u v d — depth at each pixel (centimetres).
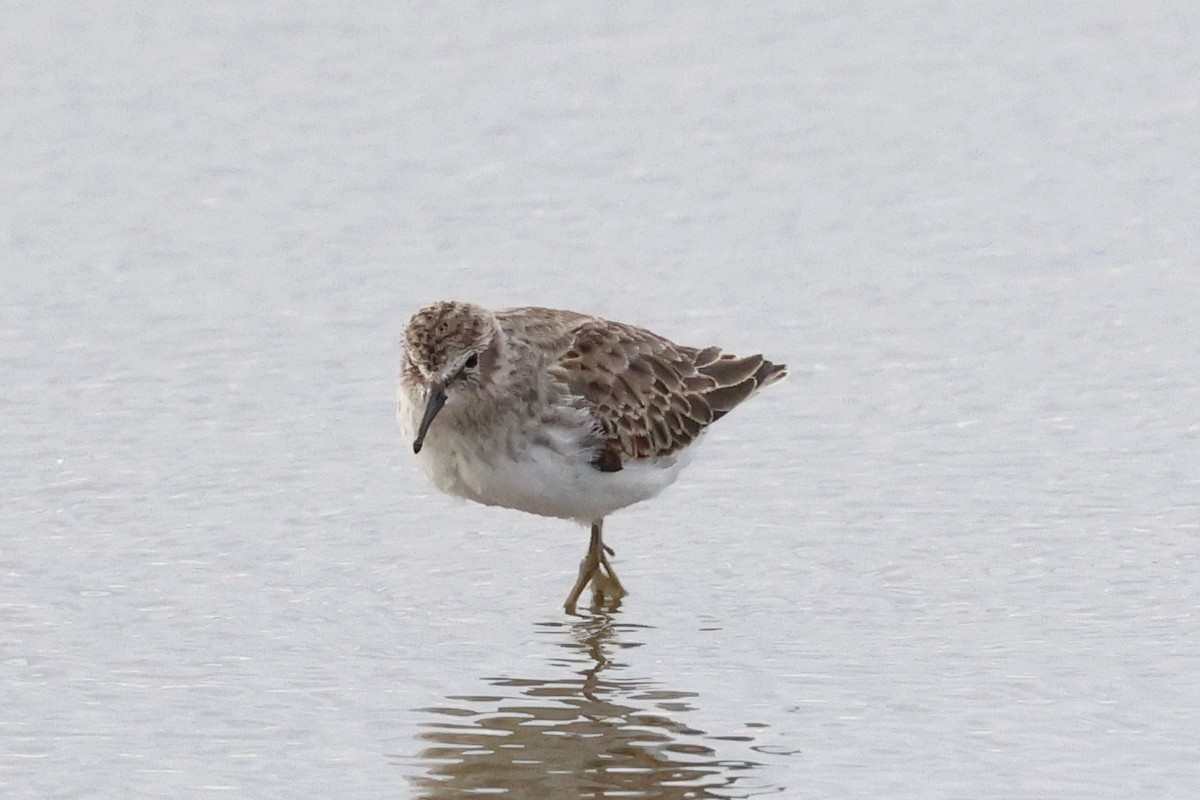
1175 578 1692
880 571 1738
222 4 3275
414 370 1712
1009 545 1772
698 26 3206
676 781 1357
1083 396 2089
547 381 1734
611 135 2845
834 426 2045
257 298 2381
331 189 2702
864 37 3159
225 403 2105
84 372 2175
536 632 1642
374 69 3055
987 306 2333
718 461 1983
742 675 1541
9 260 2480
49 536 1800
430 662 1577
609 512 1795
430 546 1822
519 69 3053
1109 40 3130
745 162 2766
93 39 3141
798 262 2469
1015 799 1316
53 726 1446
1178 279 2388
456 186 2705
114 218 2609
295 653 1588
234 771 1377
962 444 1991
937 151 2789
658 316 2320
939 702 1475
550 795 1337
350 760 1395
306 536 1822
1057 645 1573
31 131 2856
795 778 1357
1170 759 1368
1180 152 2759
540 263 2470
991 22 3209
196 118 2903
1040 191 2661
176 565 1752
